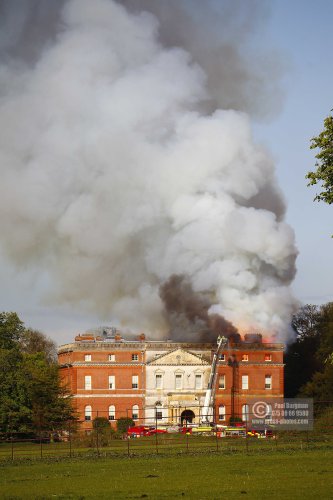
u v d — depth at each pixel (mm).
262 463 57250
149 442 89562
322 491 41688
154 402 156875
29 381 117250
